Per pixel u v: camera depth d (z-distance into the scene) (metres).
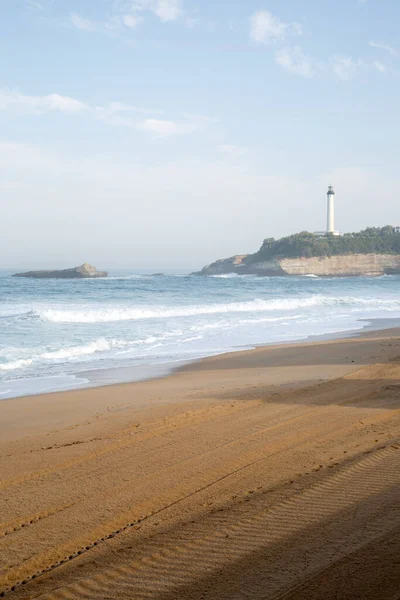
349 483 5.51
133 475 5.88
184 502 5.14
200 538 4.39
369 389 10.48
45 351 16.19
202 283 71.62
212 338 20.09
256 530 4.50
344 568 3.80
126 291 49.53
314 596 3.47
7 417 8.69
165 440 7.18
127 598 3.57
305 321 26.67
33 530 4.59
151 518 4.81
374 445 6.85
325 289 57.59
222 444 6.97
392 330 22.88
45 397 10.27
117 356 15.87
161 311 28.14
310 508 4.91
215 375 12.75
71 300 37.59
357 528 4.45
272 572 3.81
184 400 9.75
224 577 3.78
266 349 17.08
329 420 8.16
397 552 4.00
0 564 4.05
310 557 4.00
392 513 4.72
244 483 5.61
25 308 29.56
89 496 5.31
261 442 7.04
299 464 6.16
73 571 3.94
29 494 5.37
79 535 4.50
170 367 14.00
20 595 3.65
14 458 6.49
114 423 8.12
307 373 12.70
